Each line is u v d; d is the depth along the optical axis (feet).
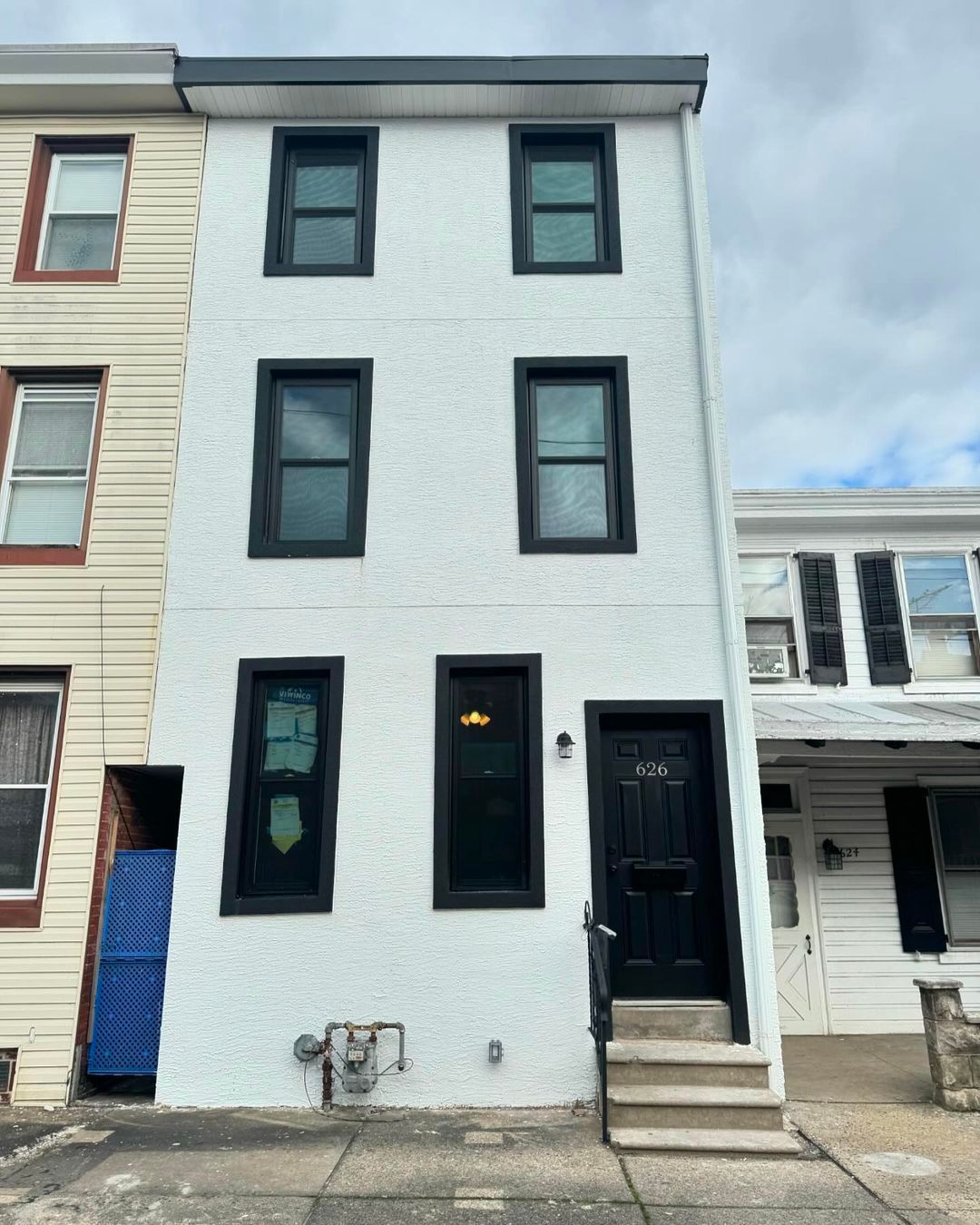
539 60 24.72
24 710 21.62
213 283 24.09
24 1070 19.17
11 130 25.41
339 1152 16.16
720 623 21.67
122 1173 15.15
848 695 29.58
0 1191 14.37
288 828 20.83
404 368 23.43
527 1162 15.71
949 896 28.25
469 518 22.35
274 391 23.62
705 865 20.83
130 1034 19.99
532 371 23.57
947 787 28.94
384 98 25.04
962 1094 19.08
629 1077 18.30
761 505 30.53
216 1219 13.41
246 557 22.08
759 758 25.88
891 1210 13.85
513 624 21.63
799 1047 25.12
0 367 23.45
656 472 22.75
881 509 30.55
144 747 20.94
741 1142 16.40
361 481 22.58
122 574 22.00
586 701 21.16
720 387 23.18
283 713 21.52
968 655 30.25
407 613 21.70
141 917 20.57
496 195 24.97
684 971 20.24
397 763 20.75
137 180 24.91
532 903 19.89
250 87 24.71
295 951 19.67
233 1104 18.90
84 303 23.90
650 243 24.52
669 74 24.76
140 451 22.82
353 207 25.31
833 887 28.09
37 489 23.18
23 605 21.84
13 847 20.86
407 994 19.45
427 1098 18.88
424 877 20.07
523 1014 19.33
